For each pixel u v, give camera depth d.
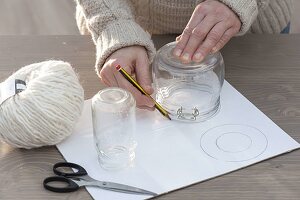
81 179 0.81
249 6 1.04
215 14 1.00
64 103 0.88
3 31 2.32
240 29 1.04
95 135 0.86
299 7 2.15
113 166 0.84
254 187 0.79
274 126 0.92
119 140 0.86
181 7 1.22
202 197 0.78
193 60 0.95
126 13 1.11
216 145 0.88
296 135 0.89
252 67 1.08
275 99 0.99
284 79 1.04
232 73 1.07
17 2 2.35
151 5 1.25
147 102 0.95
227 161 0.84
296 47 1.14
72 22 2.29
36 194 0.80
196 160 0.85
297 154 0.85
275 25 1.30
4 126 0.86
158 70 0.97
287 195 0.78
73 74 0.93
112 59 1.00
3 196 0.80
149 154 0.87
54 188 0.80
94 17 1.10
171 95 0.98
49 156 0.88
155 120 0.95
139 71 0.99
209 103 0.96
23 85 0.91
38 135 0.86
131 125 0.86
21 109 0.85
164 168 0.84
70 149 0.89
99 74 1.03
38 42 1.20
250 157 0.85
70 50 1.16
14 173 0.84
